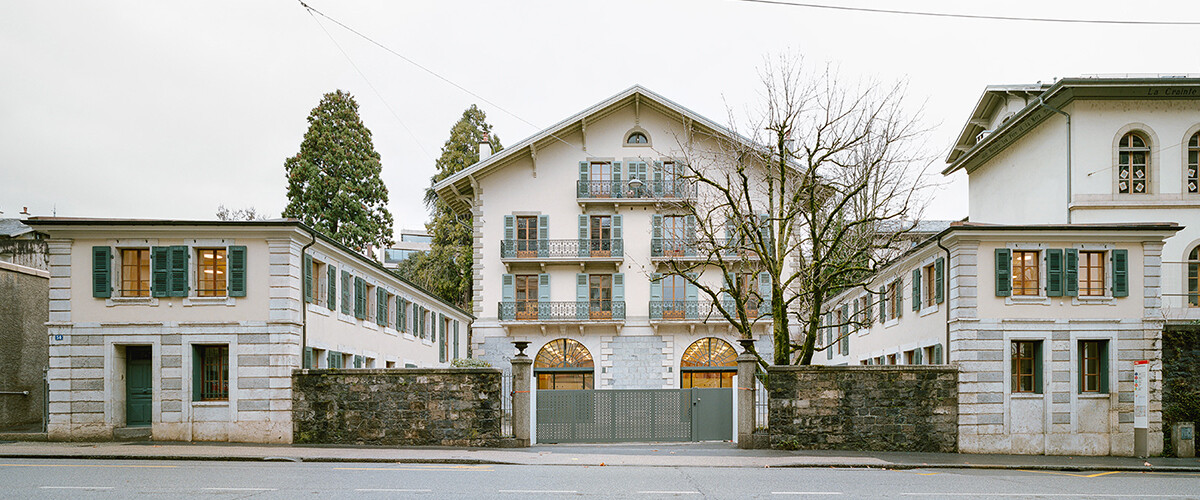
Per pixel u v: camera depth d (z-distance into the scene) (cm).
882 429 2114
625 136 3875
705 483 1465
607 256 3850
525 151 3875
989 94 3300
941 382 2134
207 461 1780
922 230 4838
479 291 3853
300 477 1487
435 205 5700
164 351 2144
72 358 2144
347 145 5138
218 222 2123
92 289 2152
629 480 1498
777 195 3612
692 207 2734
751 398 2139
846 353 3772
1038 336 2153
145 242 2167
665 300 3847
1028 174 3100
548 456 1902
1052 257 2169
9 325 2522
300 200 4975
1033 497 1368
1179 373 2180
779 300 2348
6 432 2264
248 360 2141
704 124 3706
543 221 3862
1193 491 1479
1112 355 2155
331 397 2147
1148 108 2778
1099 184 2759
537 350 3866
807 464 1803
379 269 2961
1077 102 2783
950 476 1658
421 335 3688
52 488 1322
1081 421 2139
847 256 2580
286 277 2161
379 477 1505
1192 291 2706
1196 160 2784
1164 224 2141
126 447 1970
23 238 3712
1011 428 2125
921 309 2512
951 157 3844
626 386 3834
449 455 1895
